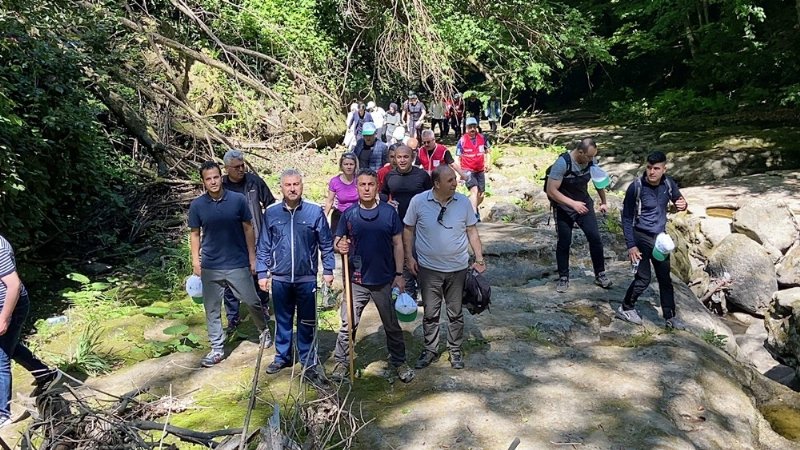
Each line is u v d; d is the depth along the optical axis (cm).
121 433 388
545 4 1916
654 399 486
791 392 578
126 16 1422
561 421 450
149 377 549
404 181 606
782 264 928
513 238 862
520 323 620
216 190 526
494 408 467
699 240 1048
